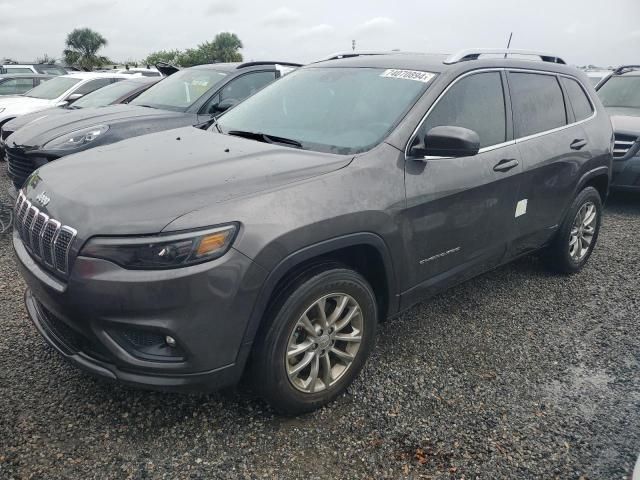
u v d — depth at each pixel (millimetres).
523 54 4293
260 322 2619
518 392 3148
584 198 4656
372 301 3020
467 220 3488
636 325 3998
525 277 4836
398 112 3305
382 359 3457
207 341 2441
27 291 3230
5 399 2916
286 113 3713
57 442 2625
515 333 3842
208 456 2582
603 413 2975
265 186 2656
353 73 3816
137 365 2443
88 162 3109
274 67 7367
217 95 6793
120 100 8094
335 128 3375
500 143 3787
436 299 4363
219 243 2398
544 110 4266
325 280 2738
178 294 2344
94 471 2463
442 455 2631
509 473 2525
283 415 2885
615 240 5945
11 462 2482
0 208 6406
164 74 9047
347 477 2482
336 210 2727
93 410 2865
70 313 2496
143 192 2572
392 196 2990
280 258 2527
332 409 2955
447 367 3387
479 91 3707
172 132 3801
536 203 4109
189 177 2711
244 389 3094
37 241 2727
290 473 2496
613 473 2533
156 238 2355
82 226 2459
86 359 2602
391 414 2924
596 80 10844
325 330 2836
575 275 4910
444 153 3053
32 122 6832
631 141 7090
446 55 3977
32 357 3332
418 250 3217
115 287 2346
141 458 2553
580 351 3621
